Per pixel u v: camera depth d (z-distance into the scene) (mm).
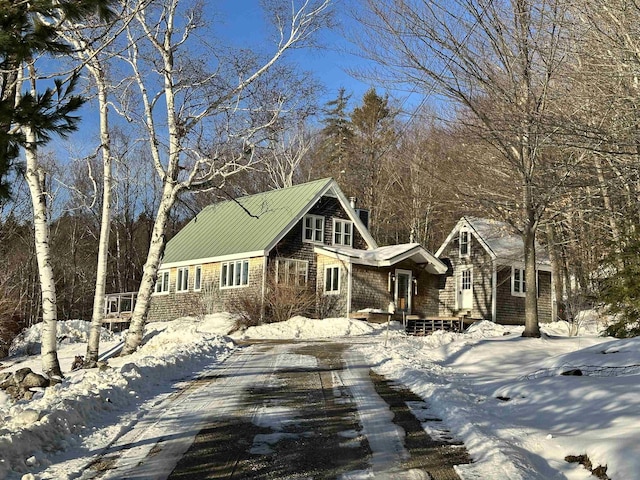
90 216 56625
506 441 7914
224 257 35312
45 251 18203
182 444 7984
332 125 60156
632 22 11820
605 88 13094
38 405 9398
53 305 18234
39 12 8125
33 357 27906
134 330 22812
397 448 7852
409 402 10789
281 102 22734
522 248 35219
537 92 14617
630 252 17000
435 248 51188
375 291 34250
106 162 21453
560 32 13727
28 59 8148
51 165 34906
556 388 10555
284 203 36531
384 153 49750
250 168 23016
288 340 24750
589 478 6750
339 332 28031
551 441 8016
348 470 6938
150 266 23047
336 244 36844
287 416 9648
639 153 11594
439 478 6621
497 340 18562
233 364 15953
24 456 7125
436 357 17422
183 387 12305
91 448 7762
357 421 9328
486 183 19656
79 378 15992
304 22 22453
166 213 23047
